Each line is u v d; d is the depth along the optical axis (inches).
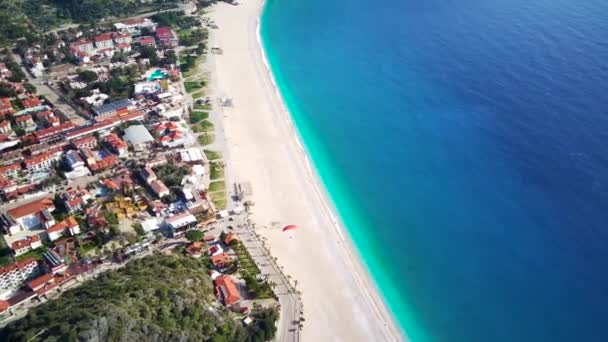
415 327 5310.0
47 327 4079.7
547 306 5565.9
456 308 5551.2
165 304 4483.3
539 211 6865.2
